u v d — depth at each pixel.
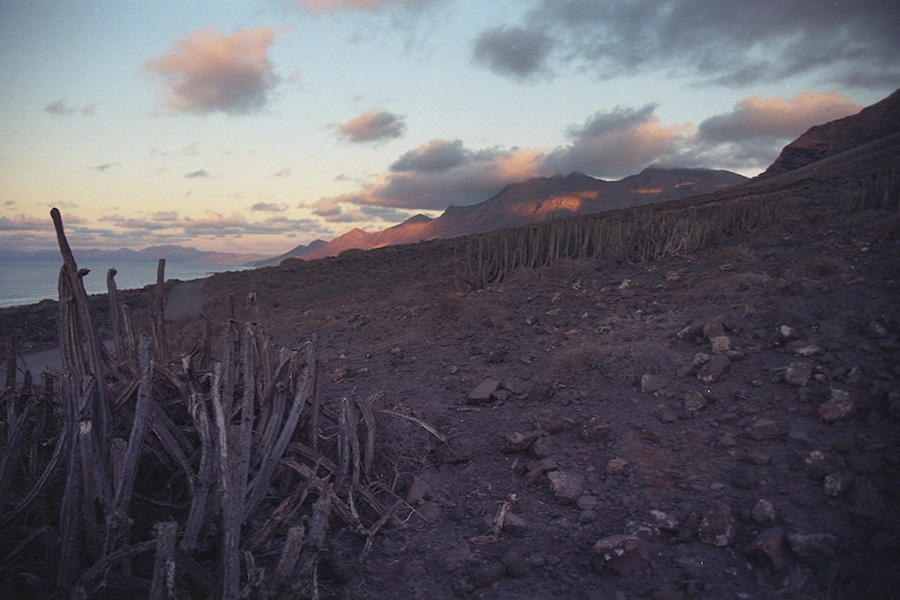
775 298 6.88
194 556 2.82
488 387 5.73
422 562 3.24
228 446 2.72
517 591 2.94
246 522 3.05
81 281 2.98
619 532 3.30
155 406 3.26
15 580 2.56
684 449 4.03
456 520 3.68
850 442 3.65
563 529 3.42
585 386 5.42
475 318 9.00
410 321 10.14
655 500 3.54
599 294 9.37
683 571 2.93
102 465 2.71
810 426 3.96
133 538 2.85
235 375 3.74
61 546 2.52
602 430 4.32
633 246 13.55
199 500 2.72
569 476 3.86
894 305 5.83
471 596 2.94
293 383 3.71
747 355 5.38
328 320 12.02
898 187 14.52
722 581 2.82
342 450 3.76
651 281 9.85
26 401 3.36
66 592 2.48
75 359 3.03
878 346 4.94
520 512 3.67
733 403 4.54
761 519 3.16
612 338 6.59
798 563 2.84
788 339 5.40
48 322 15.34
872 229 10.45
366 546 3.30
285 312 14.29
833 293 6.62
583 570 3.05
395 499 3.93
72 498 2.60
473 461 4.40
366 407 4.13
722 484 3.56
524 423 4.90
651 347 5.80
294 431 3.82
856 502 3.10
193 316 15.09
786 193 30.69
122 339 3.69
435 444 4.72
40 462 3.22
